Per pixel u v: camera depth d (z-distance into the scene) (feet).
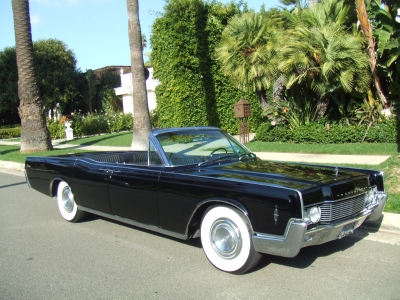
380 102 39.68
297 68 39.04
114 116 91.50
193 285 12.86
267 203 12.09
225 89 58.65
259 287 12.46
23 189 31.27
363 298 11.51
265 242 12.20
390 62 35.09
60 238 18.35
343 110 42.09
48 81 115.03
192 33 53.67
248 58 44.88
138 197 15.97
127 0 41.98
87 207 19.02
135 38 42.27
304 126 42.93
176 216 14.61
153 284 13.10
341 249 15.40
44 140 53.83
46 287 13.20
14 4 50.96
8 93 111.24
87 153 21.72
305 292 12.02
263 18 45.80
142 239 17.75
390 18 34.65
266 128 46.88
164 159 15.49
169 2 52.75
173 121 54.80
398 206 18.42
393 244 15.72
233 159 16.87
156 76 56.24
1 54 113.19
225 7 56.80
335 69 37.65
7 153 54.39
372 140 38.45
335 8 40.57
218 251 13.66
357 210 13.79
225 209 13.24
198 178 14.03
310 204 11.89
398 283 12.39
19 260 15.75
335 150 36.24
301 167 15.57
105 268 14.62
